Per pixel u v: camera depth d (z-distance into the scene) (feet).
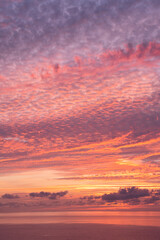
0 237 419.13
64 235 439.63
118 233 471.62
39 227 640.58
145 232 488.02
